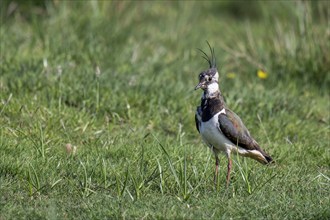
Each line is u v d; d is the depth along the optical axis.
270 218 12.66
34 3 24.59
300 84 21.77
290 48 22.61
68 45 21.66
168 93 18.95
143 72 20.61
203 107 14.54
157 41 24.48
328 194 14.00
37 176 13.56
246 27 25.50
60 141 16.28
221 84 20.70
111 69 20.27
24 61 19.91
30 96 17.78
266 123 18.38
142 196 13.44
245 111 18.77
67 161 14.91
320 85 21.77
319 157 16.47
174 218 12.32
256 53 23.17
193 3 28.31
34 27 22.61
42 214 12.36
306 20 22.39
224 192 13.89
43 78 18.59
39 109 17.25
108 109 17.84
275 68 22.44
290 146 16.97
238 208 12.98
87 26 22.98
